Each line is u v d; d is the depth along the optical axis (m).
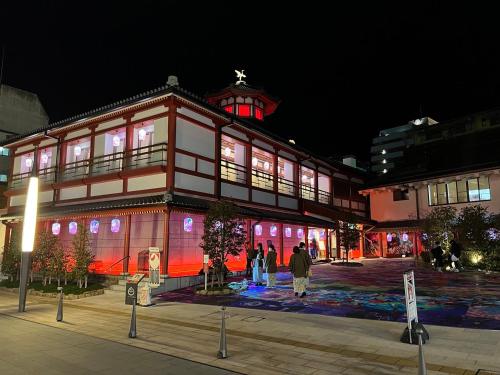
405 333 8.67
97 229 23.17
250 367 7.39
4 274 25.45
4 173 39.16
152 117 21.62
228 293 16.80
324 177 39.22
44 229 22.66
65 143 26.48
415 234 37.28
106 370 7.22
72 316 13.24
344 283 18.39
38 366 7.46
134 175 21.56
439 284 17.23
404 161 42.19
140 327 11.21
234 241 18.53
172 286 18.33
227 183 24.61
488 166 31.61
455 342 8.42
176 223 20.75
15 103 42.12
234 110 35.53
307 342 9.05
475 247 24.36
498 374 6.52
